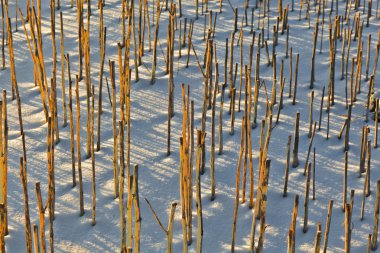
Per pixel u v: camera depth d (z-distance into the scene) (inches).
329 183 102.3
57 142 112.1
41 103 125.3
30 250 80.8
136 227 79.5
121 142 87.8
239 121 118.3
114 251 89.7
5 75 135.7
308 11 163.0
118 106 123.6
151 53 144.3
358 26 148.4
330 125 117.6
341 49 146.4
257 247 84.3
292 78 134.0
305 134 114.6
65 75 134.9
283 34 153.9
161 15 163.5
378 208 87.7
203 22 160.7
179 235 92.3
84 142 113.0
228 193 100.4
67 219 95.3
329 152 110.3
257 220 95.3
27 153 109.4
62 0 174.2
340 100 125.8
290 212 96.4
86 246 90.5
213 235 92.6
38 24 109.7
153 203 98.3
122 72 96.4
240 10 168.4
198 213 84.5
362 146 102.1
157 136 114.7
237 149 111.0
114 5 170.4
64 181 102.7
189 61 140.6
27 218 79.6
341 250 89.1
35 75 130.6
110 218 95.7
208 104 122.4
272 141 112.7
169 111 108.6
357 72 123.0
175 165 107.0
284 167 105.8
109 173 104.7
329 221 84.2
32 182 102.3
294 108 123.2
